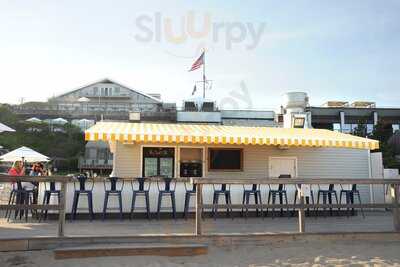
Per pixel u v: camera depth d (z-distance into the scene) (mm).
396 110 26906
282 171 14367
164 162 13648
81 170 32750
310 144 12617
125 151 13484
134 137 11719
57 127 36625
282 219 11164
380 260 7598
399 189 9211
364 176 15047
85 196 10859
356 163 15039
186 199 10977
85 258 7332
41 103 40469
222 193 11078
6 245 7422
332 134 14344
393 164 21109
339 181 8820
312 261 7465
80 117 38906
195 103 26812
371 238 8906
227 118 26250
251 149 14195
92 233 8406
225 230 9102
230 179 8406
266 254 7828
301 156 14578
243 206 8477
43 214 10500
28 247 7523
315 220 11039
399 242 8859
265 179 8555
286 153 14453
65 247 7559
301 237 8602
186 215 10906
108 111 37906
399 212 9086
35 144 34938
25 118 38875
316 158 14711
